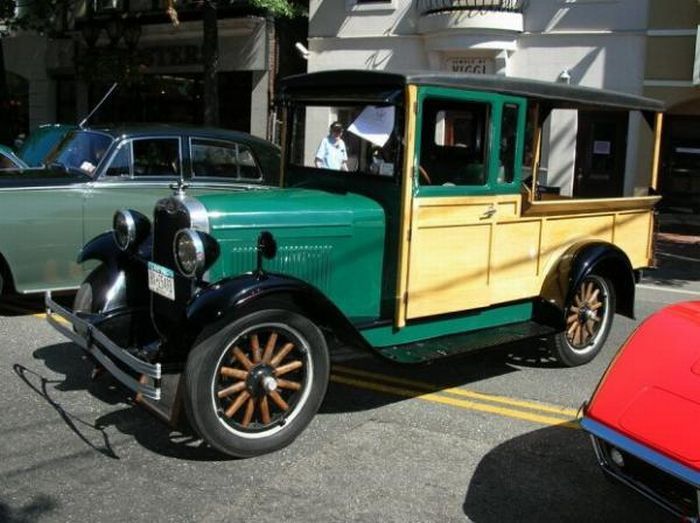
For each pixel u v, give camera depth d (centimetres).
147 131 734
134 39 1977
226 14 1852
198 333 387
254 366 404
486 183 507
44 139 900
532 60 1535
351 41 1727
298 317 410
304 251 445
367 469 400
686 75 1423
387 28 1677
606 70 1478
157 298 452
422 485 384
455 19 1524
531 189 542
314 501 363
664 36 1427
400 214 465
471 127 506
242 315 390
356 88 480
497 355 621
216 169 771
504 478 396
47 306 490
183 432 439
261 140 823
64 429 437
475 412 489
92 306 493
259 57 1839
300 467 399
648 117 652
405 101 452
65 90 2356
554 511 363
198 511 349
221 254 417
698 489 287
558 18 1500
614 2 1453
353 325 433
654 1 1426
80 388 503
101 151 714
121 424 448
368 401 502
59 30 2217
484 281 520
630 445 312
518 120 520
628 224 636
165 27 1962
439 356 470
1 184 655
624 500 376
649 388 329
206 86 1473
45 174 700
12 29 2005
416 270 476
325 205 454
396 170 465
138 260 482
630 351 356
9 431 431
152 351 425
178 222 424
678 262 1194
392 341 486
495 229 520
